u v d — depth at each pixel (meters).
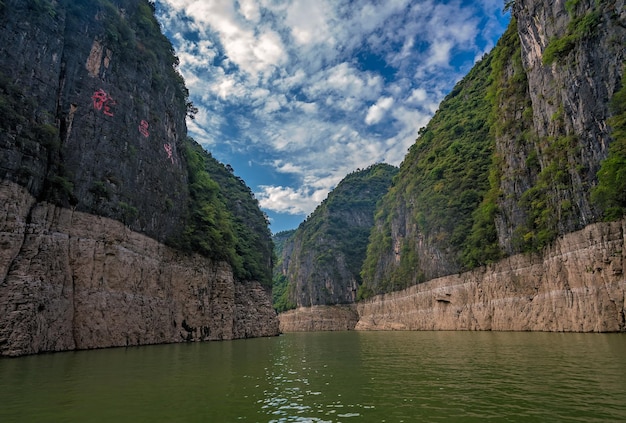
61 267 26.28
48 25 28.89
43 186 26.38
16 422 10.21
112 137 33.28
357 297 125.69
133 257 33.66
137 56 38.75
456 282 66.31
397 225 103.69
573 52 41.69
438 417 10.74
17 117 24.45
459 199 71.50
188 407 12.02
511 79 59.00
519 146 54.75
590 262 37.91
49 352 24.45
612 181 34.44
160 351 28.42
